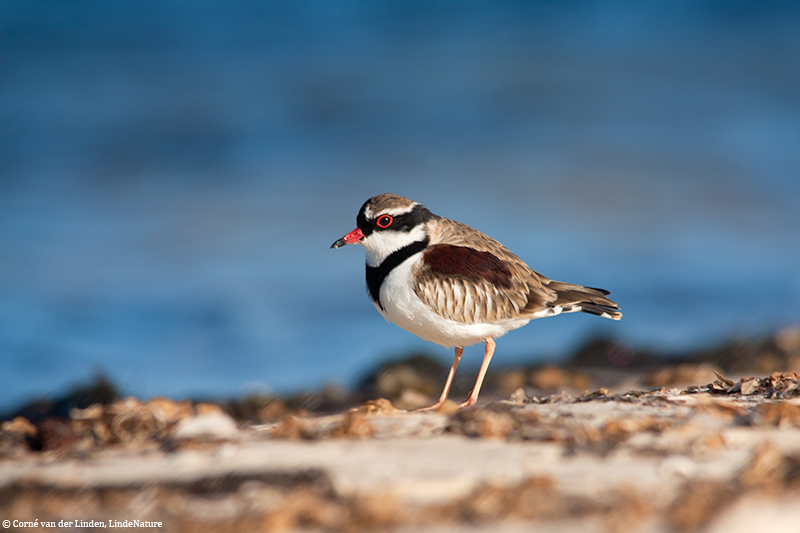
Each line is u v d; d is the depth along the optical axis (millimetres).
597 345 14211
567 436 6070
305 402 12570
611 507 4707
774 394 7469
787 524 4203
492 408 6629
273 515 4664
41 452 6492
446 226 9336
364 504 4742
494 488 4949
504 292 8914
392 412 7434
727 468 5355
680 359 13469
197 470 5547
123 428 6824
